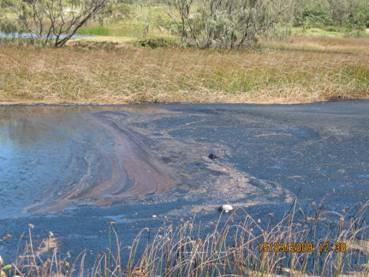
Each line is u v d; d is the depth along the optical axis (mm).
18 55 22516
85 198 10047
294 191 10719
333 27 59625
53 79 21016
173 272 6953
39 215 9188
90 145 13750
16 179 10883
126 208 9609
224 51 28234
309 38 44781
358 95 23344
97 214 9297
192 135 15156
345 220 9148
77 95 20453
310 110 19938
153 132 15469
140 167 12023
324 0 60625
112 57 23297
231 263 7148
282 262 7332
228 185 10977
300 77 23750
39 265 7336
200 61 23750
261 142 14477
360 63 25688
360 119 18109
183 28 34250
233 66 23594
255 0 33875
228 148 13812
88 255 7738
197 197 10258
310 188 10922
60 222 8914
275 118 17922
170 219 9141
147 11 37875
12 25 31422
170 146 13906
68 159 12406
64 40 31281
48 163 12039
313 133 15664
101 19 32812
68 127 15828
